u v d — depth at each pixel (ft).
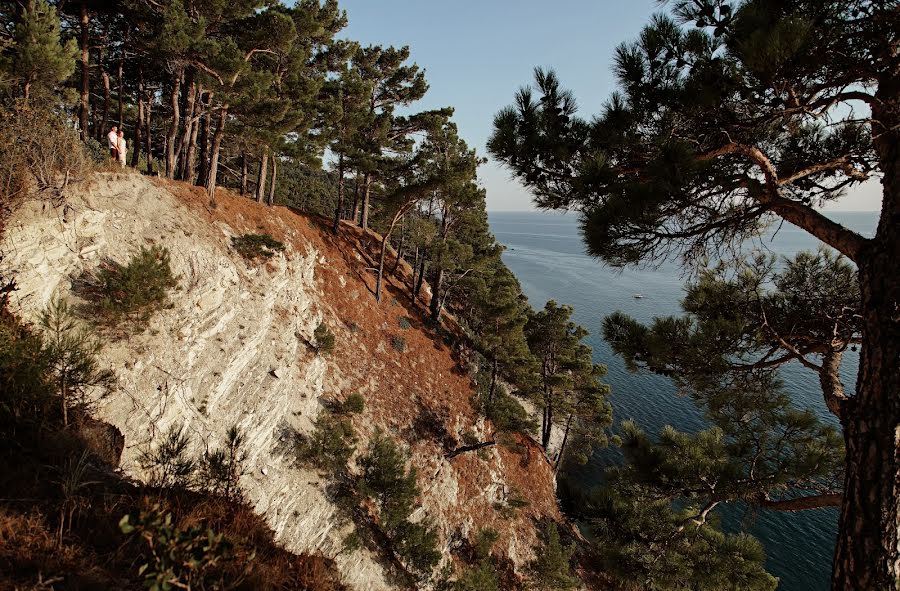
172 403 34.68
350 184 138.72
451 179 74.08
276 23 60.59
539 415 124.16
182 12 47.34
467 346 100.94
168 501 14.01
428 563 49.19
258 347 49.03
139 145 67.10
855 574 11.43
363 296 83.35
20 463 13.42
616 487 29.40
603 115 17.61
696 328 21.70
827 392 17.38
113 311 31.81
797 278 23.70
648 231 15.48
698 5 14.65
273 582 12.57
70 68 34.83
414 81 104.27
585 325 219.41
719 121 15.99
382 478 51.06
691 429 129.80
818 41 12.53
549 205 20.29
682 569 25.86
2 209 27.25
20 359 15.21
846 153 17.35
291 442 48.93
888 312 11.23
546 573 64.80
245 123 63.52
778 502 21.68
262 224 67.87
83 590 9.39
